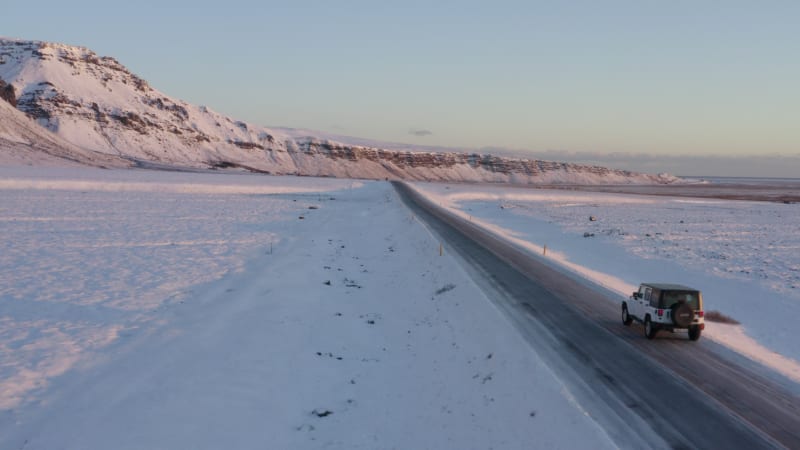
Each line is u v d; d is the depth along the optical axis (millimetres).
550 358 14805
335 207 75875
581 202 119938
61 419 11039
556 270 29781
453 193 121938
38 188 84000
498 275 27344
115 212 55406
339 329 19641
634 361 14797
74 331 16812
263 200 84562
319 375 15289
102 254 30875
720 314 22578
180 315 19250
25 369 13508
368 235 46312
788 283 29234
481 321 18922
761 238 51031
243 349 16234
